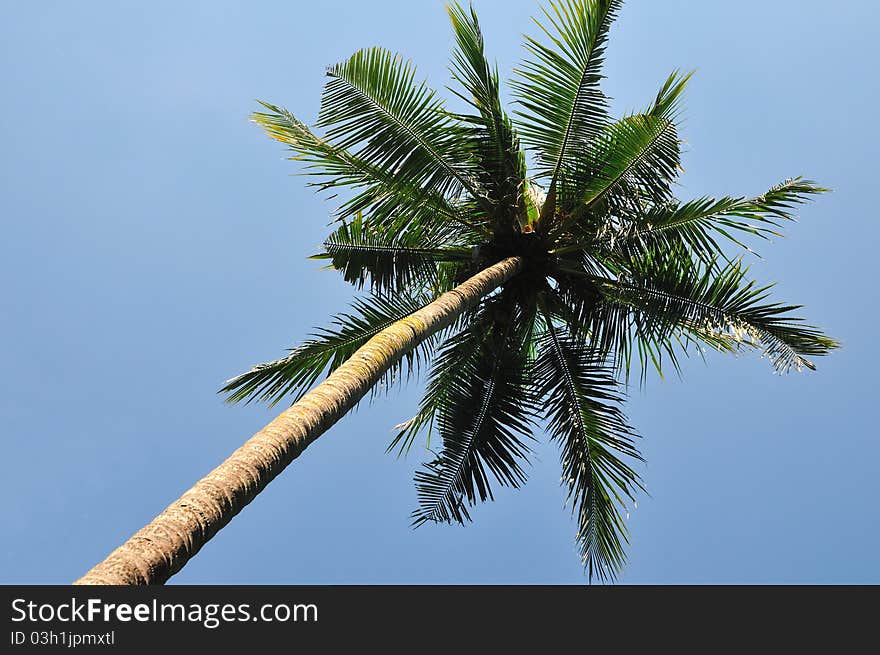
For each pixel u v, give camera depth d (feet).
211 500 12.28
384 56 30.48
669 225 32.12
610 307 34.65
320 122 30.27
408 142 31.32
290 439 14.94
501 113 32.58
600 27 30.35
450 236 34.04
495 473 34.40
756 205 30.63
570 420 34.68
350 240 32.17
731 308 31.58
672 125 30.55
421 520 33.37
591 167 32.19
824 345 30.12
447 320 25.62
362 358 19.84
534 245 33.86
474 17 31.01
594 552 32.76
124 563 10.37
